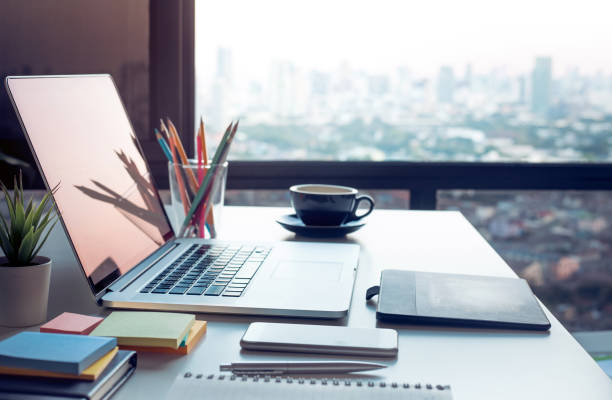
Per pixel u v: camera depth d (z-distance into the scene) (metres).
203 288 0.81
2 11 1.77
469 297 0.81
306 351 0.65
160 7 1.80
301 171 1.90
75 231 0.79
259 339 0.66
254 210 1.47
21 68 1.80
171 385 0.58
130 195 1.01
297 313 0.74
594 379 0.61
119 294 0.78
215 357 0.64
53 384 0.53
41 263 0.75
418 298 0.80
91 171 0.91
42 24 1.79
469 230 1.28
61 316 0.68
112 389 0.56
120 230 0.91
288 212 1.45
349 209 1.21
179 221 1.15
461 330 0.73
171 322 0.67
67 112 0.90
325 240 1.18
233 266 0.92
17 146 1.79
